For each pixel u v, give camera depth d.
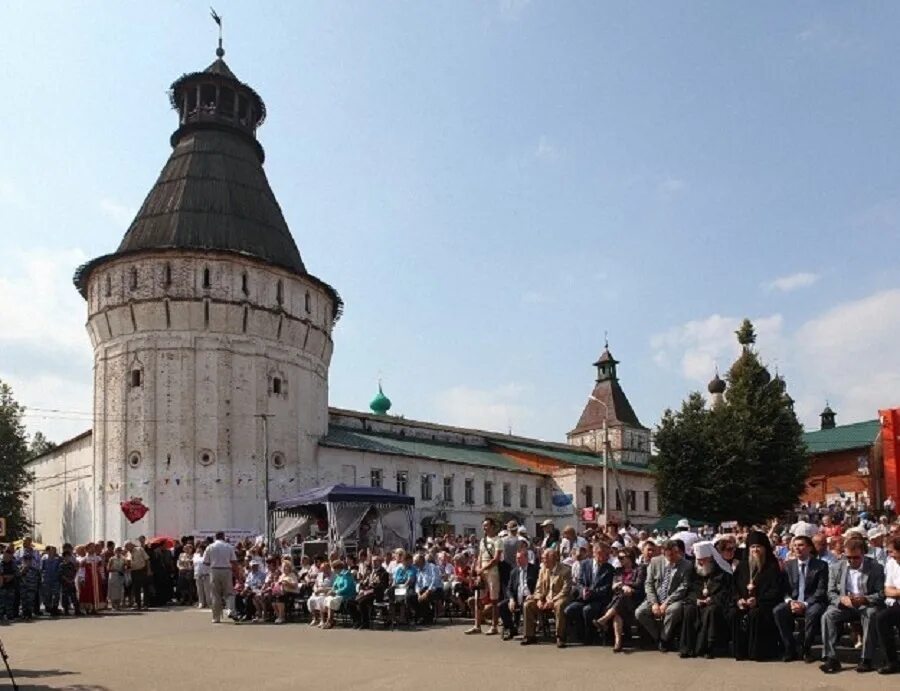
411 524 31.56
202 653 15.00
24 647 16.34
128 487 44.06
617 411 93.69
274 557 24.22
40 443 75.81
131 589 26.77
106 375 46.50
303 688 11.12
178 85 52.06
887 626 11.70
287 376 48.94
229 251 46.38
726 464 48.81
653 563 14.77
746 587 13.35
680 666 12.48
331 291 53.59
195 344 45.47
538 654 14.20
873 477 57.62
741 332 54.16
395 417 66.81
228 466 44.78
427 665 13.00
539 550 20.98
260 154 54.66
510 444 78.31
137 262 46.25
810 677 11.34
